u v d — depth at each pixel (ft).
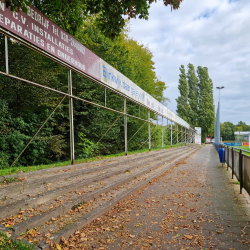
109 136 46.44
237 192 18.53
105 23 19.10
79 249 9.13
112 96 46.06
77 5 21.03
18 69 30.58
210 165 37.55
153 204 15.30
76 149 42.19
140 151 47.21
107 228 11.19
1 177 14.78
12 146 30.32
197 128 159.22
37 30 18.10
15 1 12.49
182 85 185.37
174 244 9.58
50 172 18.79
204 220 12.24
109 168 24.41
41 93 33.71
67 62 21.88
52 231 9.84
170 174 27.71
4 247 7.69
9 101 32.22
